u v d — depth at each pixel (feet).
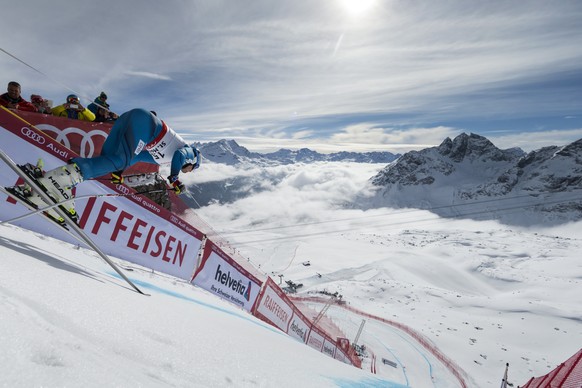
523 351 233.55
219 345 7.34
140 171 24.68
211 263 32.86
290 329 50.96
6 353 3.18
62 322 4.66
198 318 9.99
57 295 5.49
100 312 5.73
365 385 11.52
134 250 24.48
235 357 6.94
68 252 14.25
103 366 3.89
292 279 546.67
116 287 9.14
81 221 20.93
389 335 213.87
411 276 570.46
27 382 2.93
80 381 3.34
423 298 388.98
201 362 5.72
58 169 9.04
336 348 69.67
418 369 156.46
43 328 4.06
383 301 375.86
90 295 6.43
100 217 21.88
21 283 5.25
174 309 9.68
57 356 3.57
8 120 17.52
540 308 353.31
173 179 10.79
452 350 220.43
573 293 484.74
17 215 17.26
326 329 81.41
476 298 403.13
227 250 35.01
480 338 262.26
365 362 142.61
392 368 147.23
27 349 3.43
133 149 10.06
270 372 7.06
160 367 4.86
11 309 4.10
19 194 8.73
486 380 176.76
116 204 22.63
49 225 18.44
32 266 6.67
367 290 409.49
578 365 19.20
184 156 10.85
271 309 44.75
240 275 37.63
